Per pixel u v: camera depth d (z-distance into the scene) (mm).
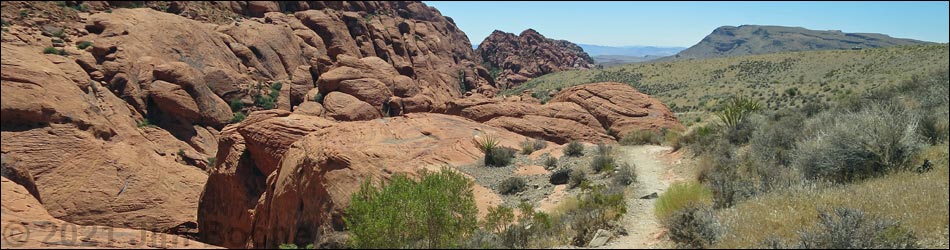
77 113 34094
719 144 16875
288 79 63250
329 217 14695
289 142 24828
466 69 104062
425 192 9906
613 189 13430
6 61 32844
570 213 11445
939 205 9109
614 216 10555
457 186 10789
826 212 8773
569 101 32750
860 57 72625
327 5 93500
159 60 48781
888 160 11953
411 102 53312
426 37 105125
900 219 8781
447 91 90438
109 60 46156
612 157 18438
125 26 51156
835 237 7785
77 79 39844
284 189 18172
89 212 28672
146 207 30422
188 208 31922
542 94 84688
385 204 9891
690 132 21344
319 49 74688
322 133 20891
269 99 55438
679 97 74438
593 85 33438
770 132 16281
